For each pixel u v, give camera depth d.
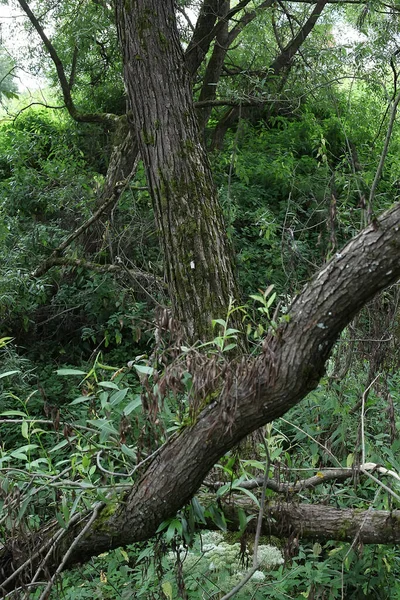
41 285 8.14
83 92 15.48
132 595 3.72
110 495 2.88
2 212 10.08
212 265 4.61
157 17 4.78
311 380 2.42
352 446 4.27
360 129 14.52
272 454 2.90
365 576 3.85
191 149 4.76
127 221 9.41
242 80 10.85
